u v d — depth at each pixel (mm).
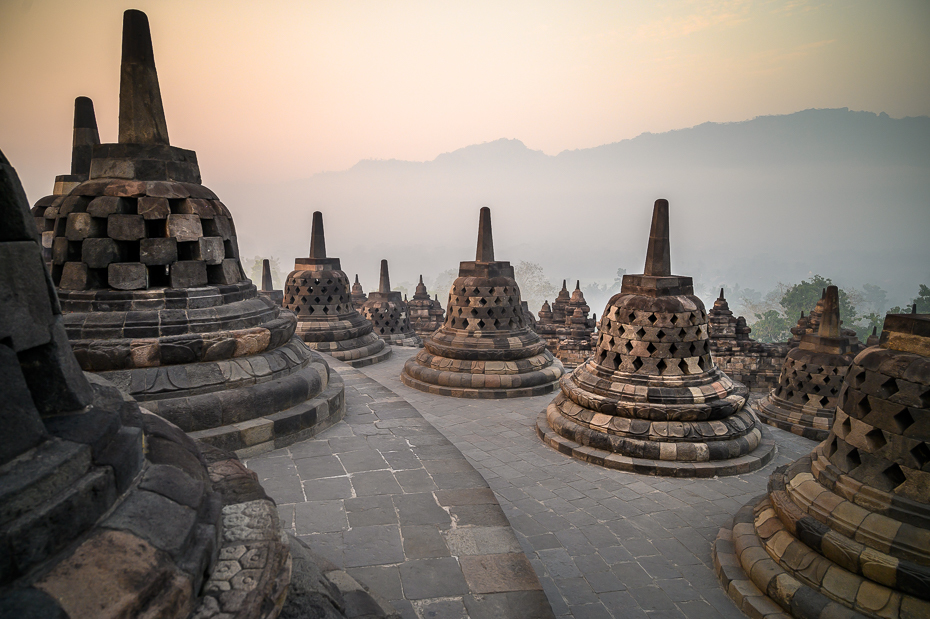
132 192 7676
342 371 13109
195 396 7484
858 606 5242
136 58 7887
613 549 7363
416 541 5660
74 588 2186
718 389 10227
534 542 7535
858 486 5590
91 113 12031
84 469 2541
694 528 7887
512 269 16250
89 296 7469
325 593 3959
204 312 7895
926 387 5176
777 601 5820
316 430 8578
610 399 10367
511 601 4859
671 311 10219
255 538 3262
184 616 2541
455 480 7012
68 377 2848
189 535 2803
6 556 2070
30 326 2621
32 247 2662
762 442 10891
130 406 3406
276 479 6984
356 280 29672
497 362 14938
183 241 7973
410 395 14922
